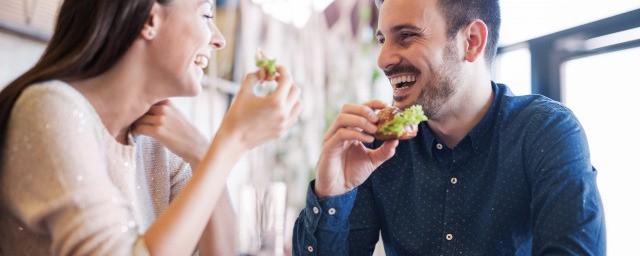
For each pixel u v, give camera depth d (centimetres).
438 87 138
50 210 85
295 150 318
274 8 313
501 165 140
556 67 259
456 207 146
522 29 276
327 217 140
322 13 339
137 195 117
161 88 106
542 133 132
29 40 212
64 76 97
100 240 85
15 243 96
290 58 327
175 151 119
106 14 96
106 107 104
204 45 106
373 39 353
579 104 253
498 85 156
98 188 89
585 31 246
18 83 96
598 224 116
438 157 149
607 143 242
